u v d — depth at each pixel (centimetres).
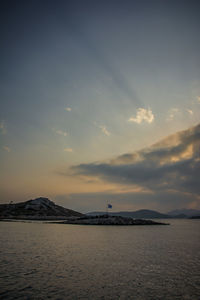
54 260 2598
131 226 11025
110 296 1510
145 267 2319
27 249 3366
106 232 6969
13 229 7575
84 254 3034
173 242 4562
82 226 10106
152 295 1538
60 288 1650
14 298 1449
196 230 8806
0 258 2656
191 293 1581
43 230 7319
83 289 1636
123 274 2042
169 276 1991
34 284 1727
